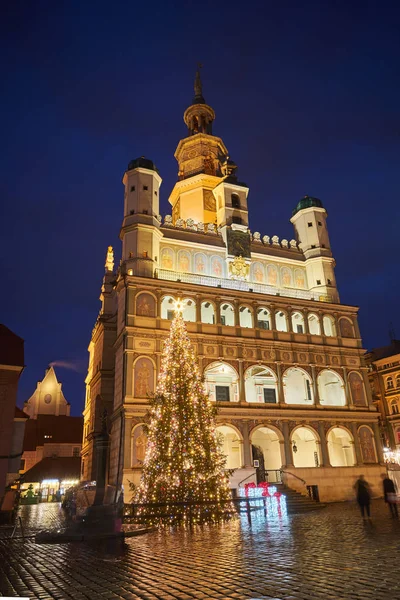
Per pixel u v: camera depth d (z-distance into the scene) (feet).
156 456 86.79
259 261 170.71
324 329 163.53
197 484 82.79
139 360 129.18
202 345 139.23
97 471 75.46
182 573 35.40
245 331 148.05
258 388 153.07
